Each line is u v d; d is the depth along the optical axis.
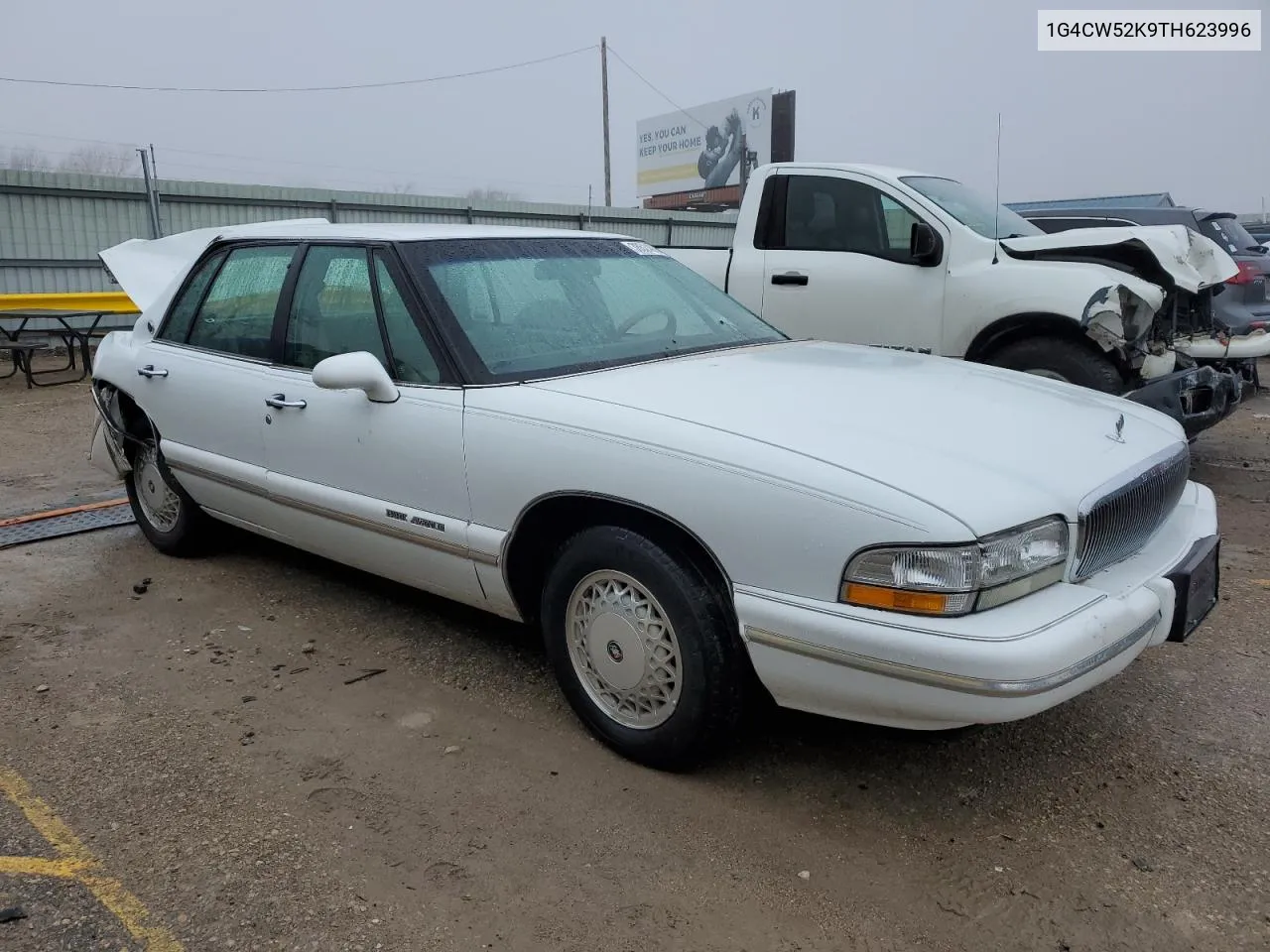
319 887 2.57
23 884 2.59
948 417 2.99
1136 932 2.40
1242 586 4.69
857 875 2.62
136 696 3.62
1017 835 2.78
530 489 3.11
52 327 14.34
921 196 6.20
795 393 3.17
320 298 3.93
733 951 2.35
